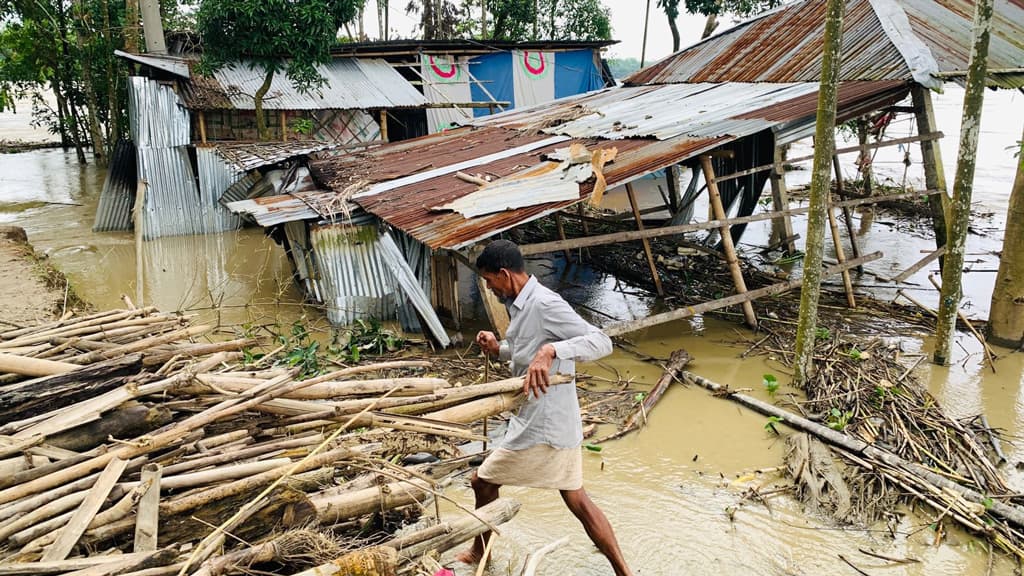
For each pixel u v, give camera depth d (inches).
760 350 267.9
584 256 404.8
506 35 789.2
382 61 602.2
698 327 296.2
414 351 268.1
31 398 103.3
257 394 106.4
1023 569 145.7
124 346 136.9
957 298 242.5
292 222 342.6
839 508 165.8
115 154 491.8
